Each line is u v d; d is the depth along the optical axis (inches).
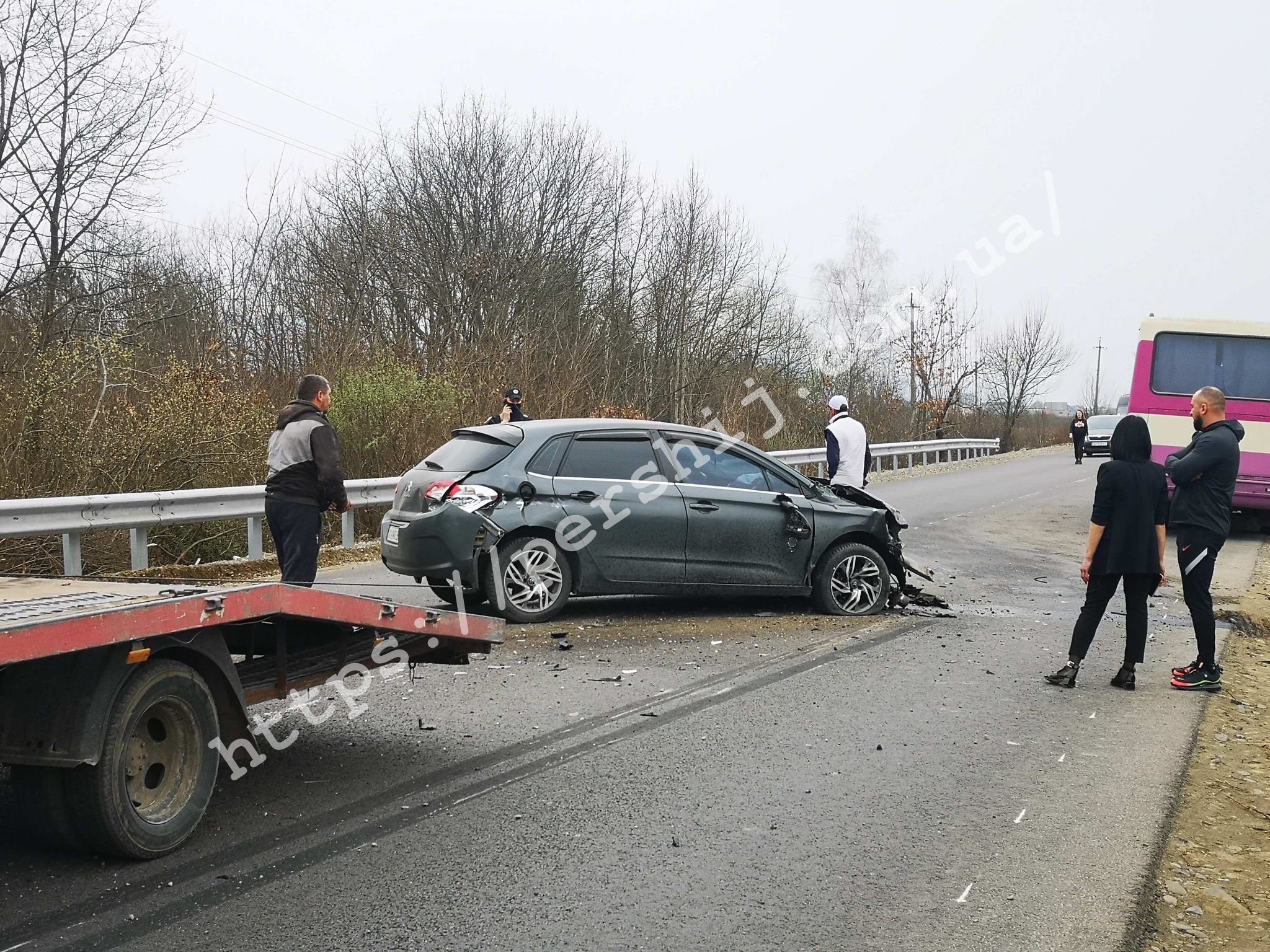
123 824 162.7
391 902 157.2
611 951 143.9
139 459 480.1
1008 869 175.0
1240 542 709.3
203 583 195.9
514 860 173.6
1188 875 176.6
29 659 140.9
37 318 615.5
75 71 656.4
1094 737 253.1
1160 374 717.9
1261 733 263.3
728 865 174.1
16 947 139.7
